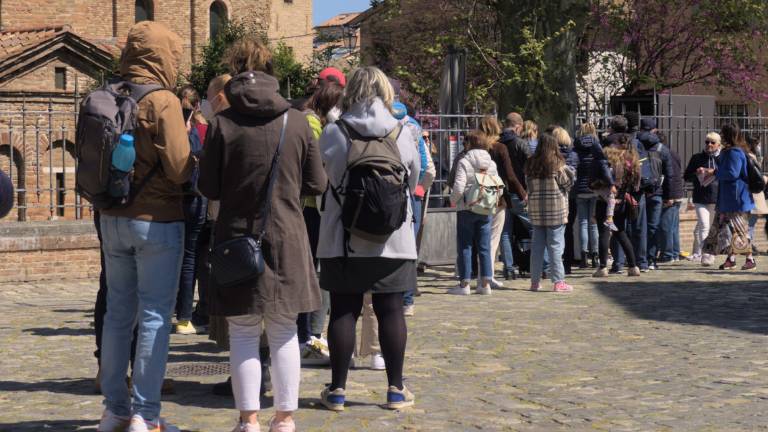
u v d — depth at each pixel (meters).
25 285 15.13
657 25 31.31
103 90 5.74
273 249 5.72
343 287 6.57
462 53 17.36
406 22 36.44
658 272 15.91
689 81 32.12
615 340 9.53
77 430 6.16
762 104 33.41
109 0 50.25
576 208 15.77
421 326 10.38
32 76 37.00
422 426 6.28
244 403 5.82
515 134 14.65
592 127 15.45
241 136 5.70
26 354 8.90
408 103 10.31
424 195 11.62
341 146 6.45
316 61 46.59
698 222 17.69
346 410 6.70
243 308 5.68
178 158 5.63
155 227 5.75
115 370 5.97
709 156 17.55
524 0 19.59
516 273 15.31
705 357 8.63
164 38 5.89
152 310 5.79
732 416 6.51
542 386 7.48
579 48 30.61
